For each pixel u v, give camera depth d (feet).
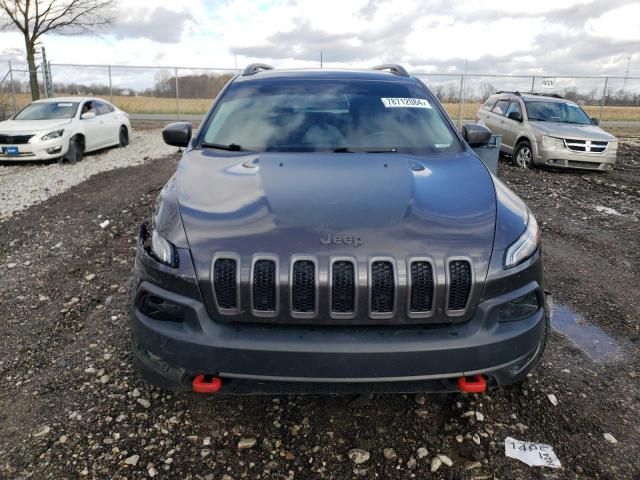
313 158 9.82
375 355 6.91
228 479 7.47
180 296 7.30
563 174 35.01
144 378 7.88
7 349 11.03
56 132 35.17
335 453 8.00
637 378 10.18
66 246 17.72
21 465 7.69
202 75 75.31
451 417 8.82
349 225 7.45
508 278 7.41
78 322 12.28
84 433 8.38
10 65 66.59
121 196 25.00
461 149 11.11
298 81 12.56
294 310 7.08
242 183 8.68
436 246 7.29
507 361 7.36
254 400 9.25
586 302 13.74
